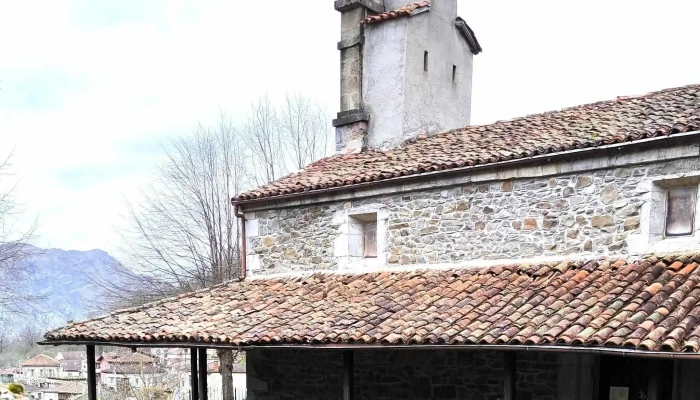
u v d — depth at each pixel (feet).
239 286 27.76
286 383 26.94
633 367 19.29
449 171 22.65
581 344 14.99
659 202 19.21
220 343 21.11
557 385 20.15
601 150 19.62
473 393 21.86
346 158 30.81
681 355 13.46
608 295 17.15
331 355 25.57
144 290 54.80
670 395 18.52
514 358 16.98
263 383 27.66
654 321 15.05
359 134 31.73
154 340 22.79
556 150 20.38
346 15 32.81
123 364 77.10
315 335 19.34
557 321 16.38
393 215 24.66
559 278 19.21
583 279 18.78
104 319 25.91
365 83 32.09
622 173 19.60
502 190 22.04
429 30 32.14
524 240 21.42
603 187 19.95
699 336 13.78
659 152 18.69
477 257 22.39
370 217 26.03
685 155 18.20
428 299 20.44
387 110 31.14
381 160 27.58
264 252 28.50
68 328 25.61
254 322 21.98
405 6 31.58
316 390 25.93
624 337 14.61
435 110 32.40
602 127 21.95
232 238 55.52
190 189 56.24
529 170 21.31
